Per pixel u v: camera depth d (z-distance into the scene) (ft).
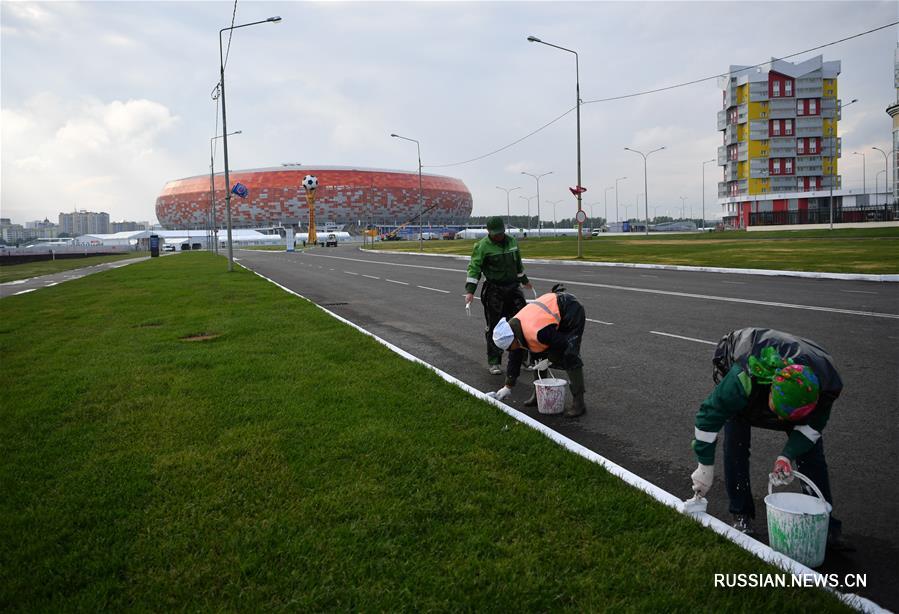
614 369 25.90
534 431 16.84
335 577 10.01
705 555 10.45
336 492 13.07
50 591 9.82
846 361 25.86
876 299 46.06
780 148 313.73
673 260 97.30
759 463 15.49
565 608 9.15
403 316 45.03
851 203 291.38
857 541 11.63
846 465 15.12
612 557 10.52
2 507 12.74
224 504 12.64
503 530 11.48
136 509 12.51
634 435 17.76
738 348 11.17
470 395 20.70
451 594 9.50
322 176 615.98
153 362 26.76
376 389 21.43
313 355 27.78
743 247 127.13
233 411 18.94
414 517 11.96
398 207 647.97
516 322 19.27
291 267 121.49
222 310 46.65
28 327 39.50
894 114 237.66
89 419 18.57
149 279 85.35
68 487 13.55
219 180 626.64
